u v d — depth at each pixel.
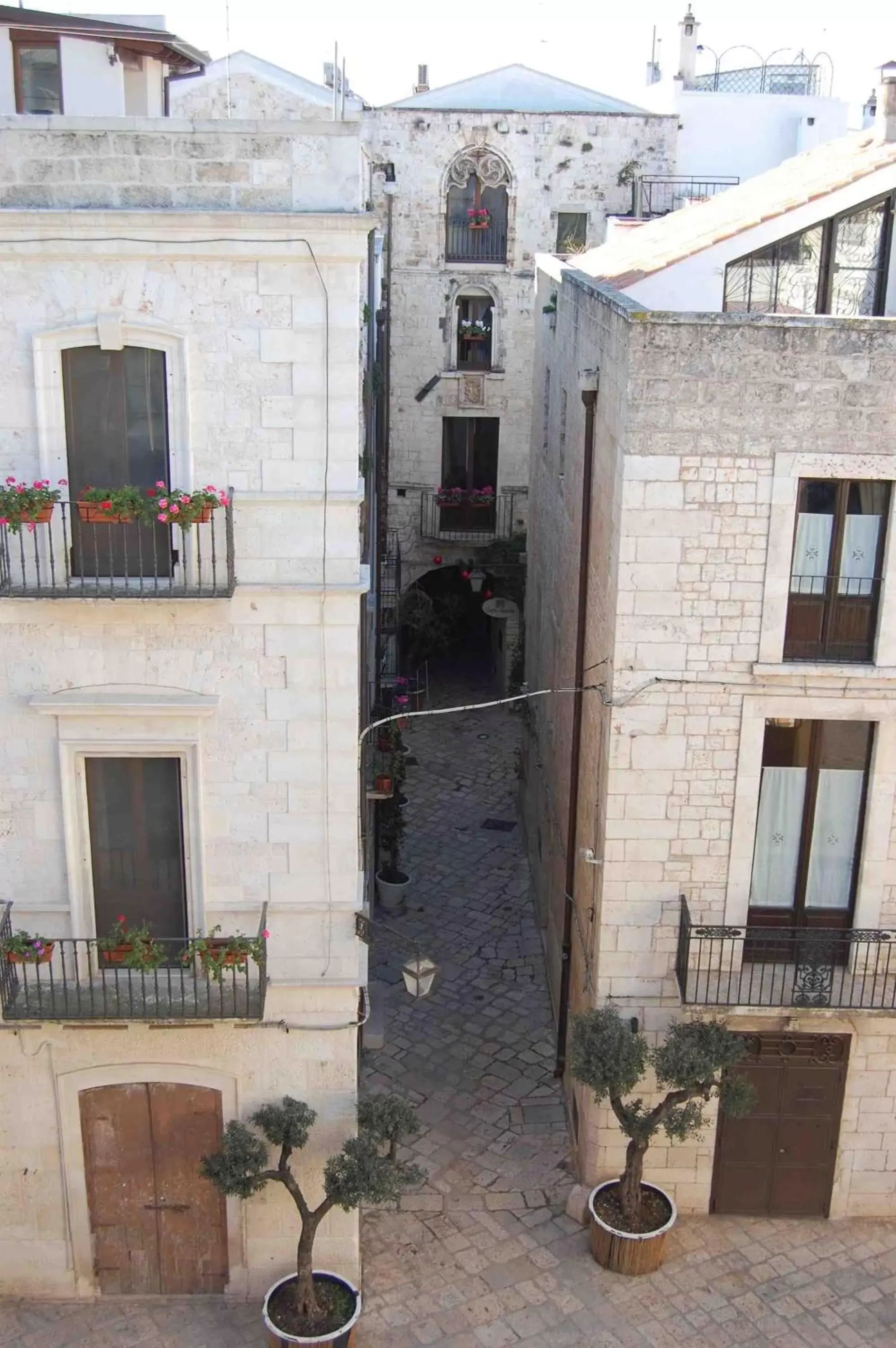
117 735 12.41
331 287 11.32
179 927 13.24
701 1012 14.12
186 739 12.42
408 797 27.00
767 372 12.88
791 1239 15.33
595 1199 15.00
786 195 16.20
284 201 11.16
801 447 13.07
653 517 13.31
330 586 11.99
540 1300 14.30
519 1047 18.78
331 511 11.88
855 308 15.80
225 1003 12.69
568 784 17.61
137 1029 13.25
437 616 32.66
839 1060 15.03
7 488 11.59
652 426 13.05
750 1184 15.52
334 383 11.56
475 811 26.50
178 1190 14.01
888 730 13.90
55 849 12.77
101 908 13.16
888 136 16.80
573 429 18.47
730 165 31.92
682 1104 15.08
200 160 11.09
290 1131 13.12
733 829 14.23
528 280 30.12
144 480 12.03
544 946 21.00
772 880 14.71
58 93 15.59
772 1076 15.12
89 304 11.36
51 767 12.50
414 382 30.67
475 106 31.30
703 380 12.92
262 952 12.65
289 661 12.30
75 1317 14.02
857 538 13.55
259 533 11.92
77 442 11.88
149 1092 13.64
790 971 14.78
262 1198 13.94
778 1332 13.97
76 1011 12.56
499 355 30.58
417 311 30.22
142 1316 14.04
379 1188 12.72
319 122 11.01
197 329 11.41
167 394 11.65
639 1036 14.18
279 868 12.94
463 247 30.05
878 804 14.14
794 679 13.69
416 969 15.34
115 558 12.12
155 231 11.10
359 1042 17.97
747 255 15.45
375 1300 14.23
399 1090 17.70
